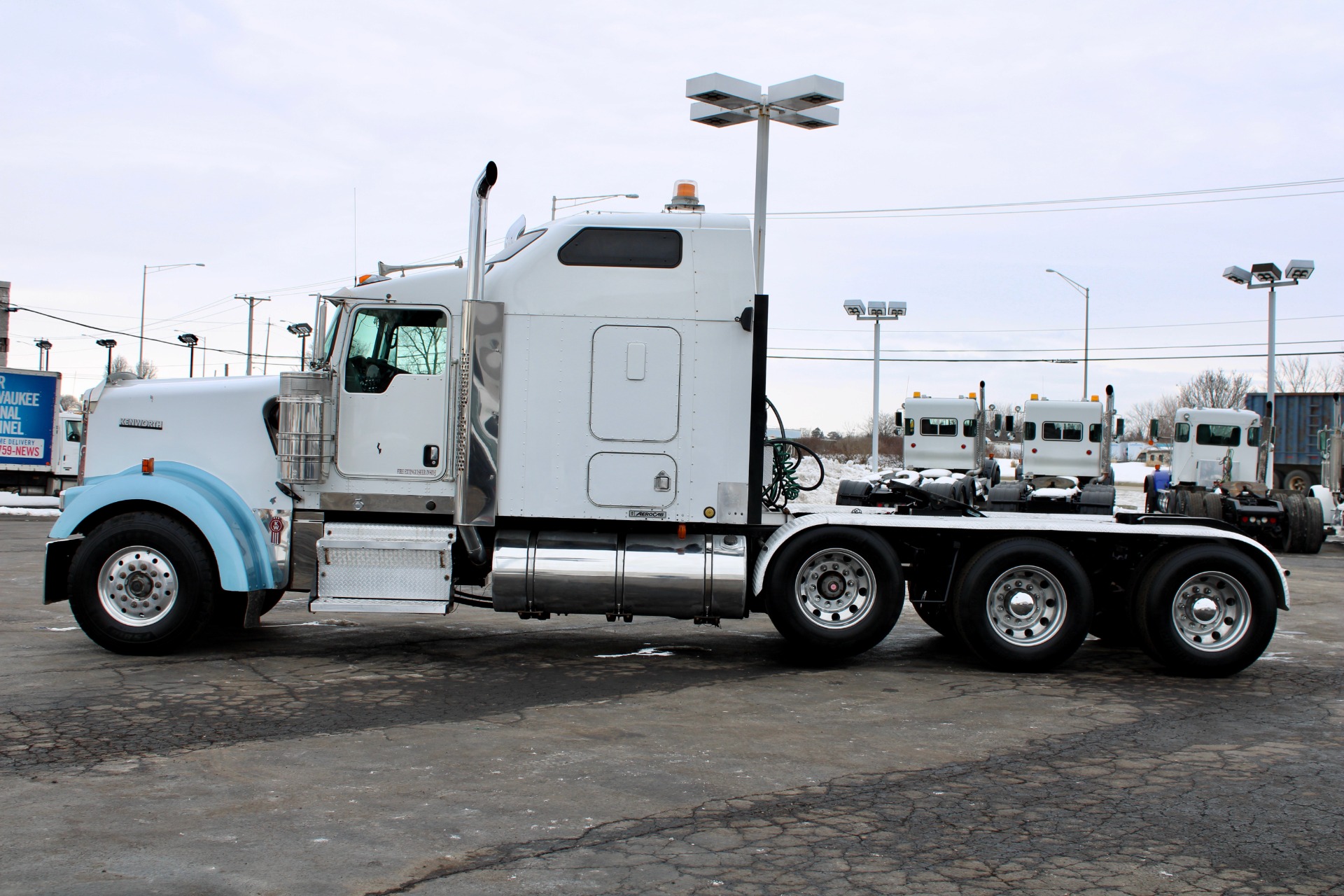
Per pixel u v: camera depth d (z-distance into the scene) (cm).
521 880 399
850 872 414
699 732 629
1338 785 541
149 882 390
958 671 830
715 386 810
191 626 796
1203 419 2656
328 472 817
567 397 806
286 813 470
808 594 821
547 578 800
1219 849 446
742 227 815
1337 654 941
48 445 2769
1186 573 814
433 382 817
